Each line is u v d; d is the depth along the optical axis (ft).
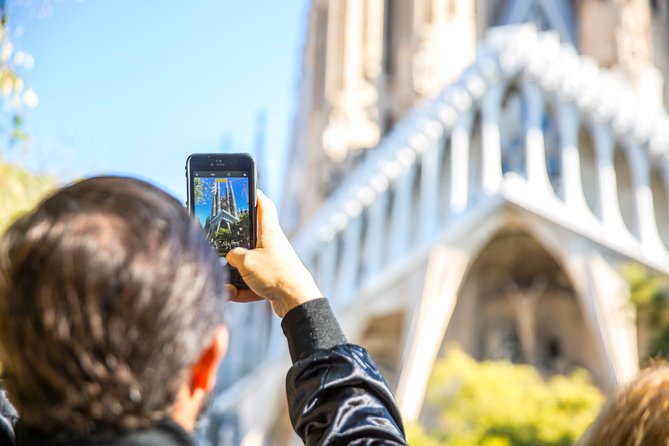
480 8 229.25
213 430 140.87
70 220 4.71
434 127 151.53
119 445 4.49
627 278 130.62
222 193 7.81
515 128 154.71
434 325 140.87
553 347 164.55
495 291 165.27
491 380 114.52
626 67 191.42
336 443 6.08
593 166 155.22
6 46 25.50
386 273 145.89
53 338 4.48
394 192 153.58
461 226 144.36
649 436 7.48
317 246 152.97
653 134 149.28
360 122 214.48
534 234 144.97
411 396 136.98
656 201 152.15
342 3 223.92
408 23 221.05
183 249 4.87
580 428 106.83
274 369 146.41
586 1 204.95
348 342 6.96
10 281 4.61
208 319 4.86
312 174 214.90
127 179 5.15
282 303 7.25
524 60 148.25
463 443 107.96
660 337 114.11
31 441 4.61
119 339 4.53
